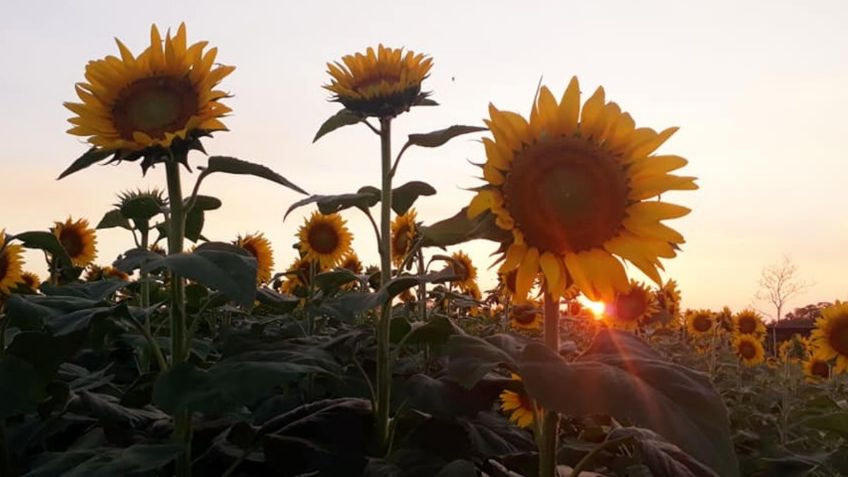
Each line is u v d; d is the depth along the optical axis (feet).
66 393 3.35
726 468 2.10
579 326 10.12
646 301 8.89
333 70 3.97
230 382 2.78
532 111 2.68
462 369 2.37
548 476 2.62
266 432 3.40
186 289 4.81
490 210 2.63
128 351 5.52
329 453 3.29
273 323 6.43
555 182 2.62
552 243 2.62
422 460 3.15
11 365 3.01
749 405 7.18
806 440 5.39
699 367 9.87
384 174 3.95
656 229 2.62
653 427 2.13
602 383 2.21
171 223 3.26
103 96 3.24
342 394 4.19
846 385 7.94
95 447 3.31
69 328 2.92
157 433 3.47
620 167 2.66
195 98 3.27
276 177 3.25
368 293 3.26
